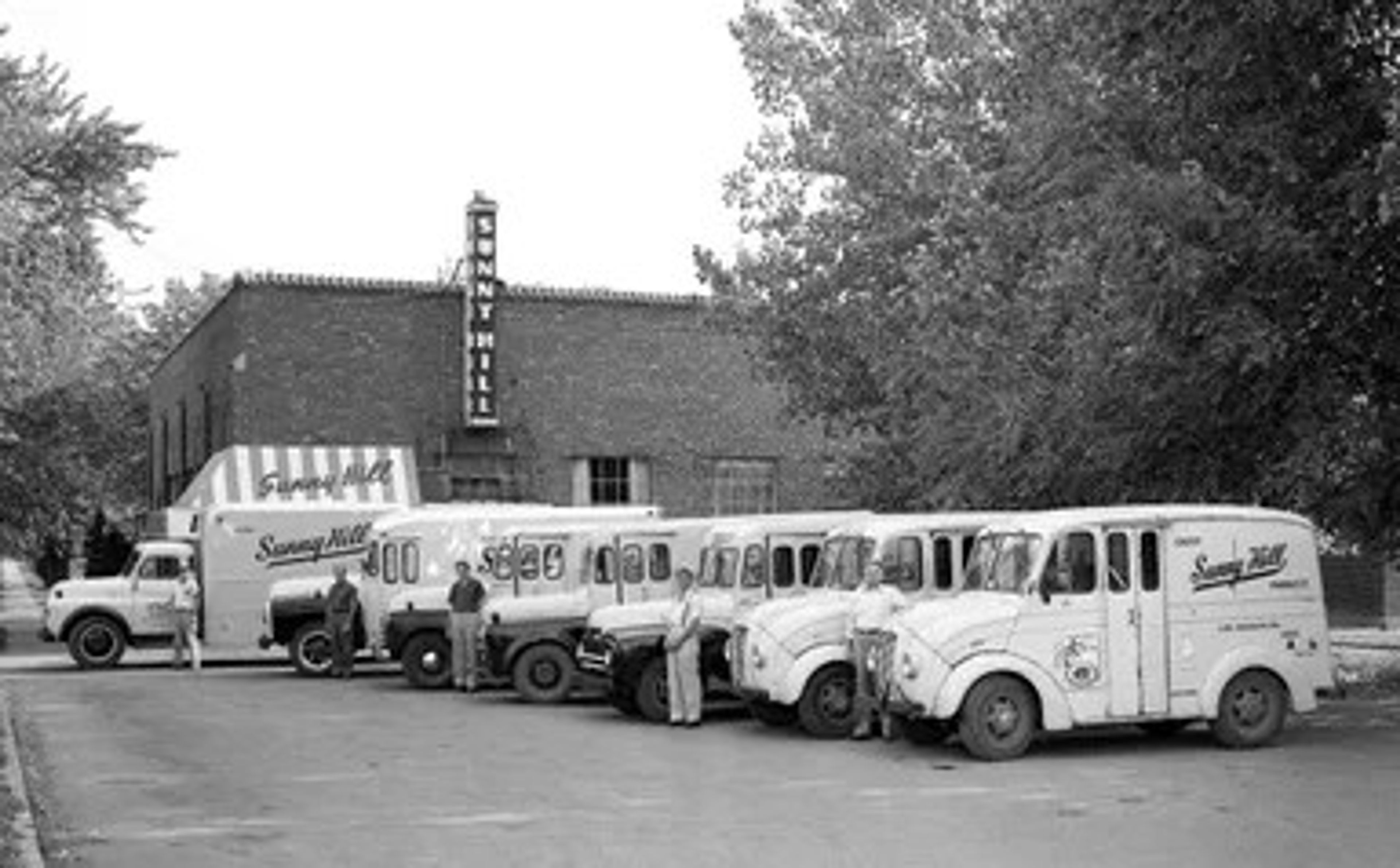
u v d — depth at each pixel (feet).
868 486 95.50
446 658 85.56
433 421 122.01
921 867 34.53
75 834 40.37
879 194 92.38
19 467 140.56
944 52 90.53
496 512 89.15
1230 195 62.03
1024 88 81.51
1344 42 61.31
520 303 124.88
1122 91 66.59
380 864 35.86
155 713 71.92
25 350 124.77
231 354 119.24
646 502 127.75
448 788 47.60
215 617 100.01
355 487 111.55
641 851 36.83
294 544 101.50
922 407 83.61
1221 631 53.83
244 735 62.54
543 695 76.84
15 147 98.17
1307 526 55.26
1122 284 62.49
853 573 63.62
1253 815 40.37
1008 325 77.82
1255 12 58.80
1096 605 52.85
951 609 53.26
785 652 60.03
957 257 84.38
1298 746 54.29
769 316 97.76
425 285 122.52
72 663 106.32
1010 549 54.34
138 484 213.05
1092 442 68.13
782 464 131.85
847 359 97.81
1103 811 41.57
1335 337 64.59
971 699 51.72
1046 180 72.64
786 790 46.24
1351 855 35.01
